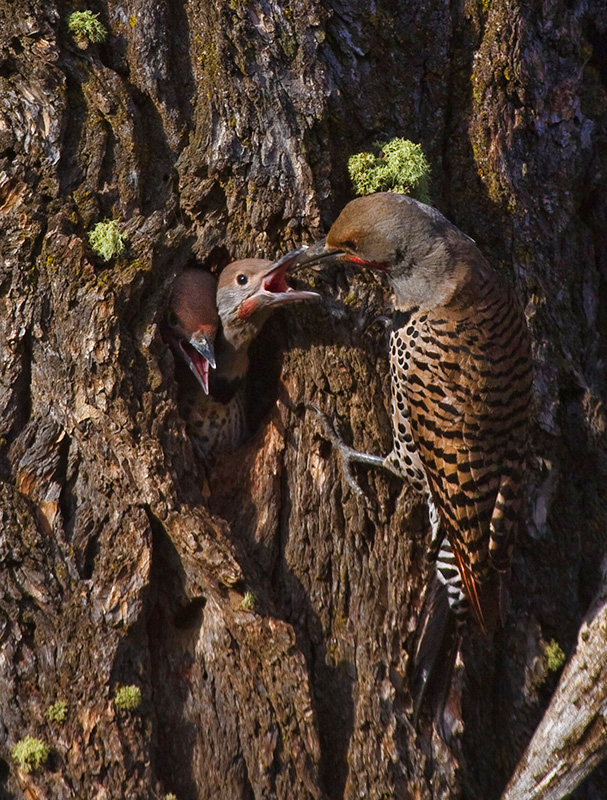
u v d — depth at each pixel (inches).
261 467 345.1
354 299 343.0
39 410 316.8
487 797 350.6
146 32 332.2
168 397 323.9
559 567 371.6
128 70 335.9
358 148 341.1
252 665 308.3
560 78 376.2
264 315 352.8
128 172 329.1
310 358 341.7
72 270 315.6
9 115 321.1
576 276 385.1
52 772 291.1
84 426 312.3
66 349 314.7
